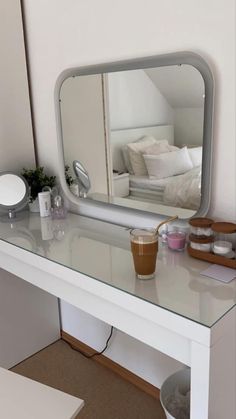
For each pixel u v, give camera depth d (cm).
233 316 106
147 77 143
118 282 123
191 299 111
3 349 208
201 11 125
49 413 97
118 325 128
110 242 158
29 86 198
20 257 157
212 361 101
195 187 141
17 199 193
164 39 137
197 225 133
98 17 155
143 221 165
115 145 162
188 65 131
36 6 179
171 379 156
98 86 161
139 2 140
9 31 184
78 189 187
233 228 127
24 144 202
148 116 147
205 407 106
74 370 210
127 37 147
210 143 133
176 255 141
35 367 213
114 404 186
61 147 187
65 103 178
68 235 168
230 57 122
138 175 158
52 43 178
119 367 204
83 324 218
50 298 225
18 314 211
